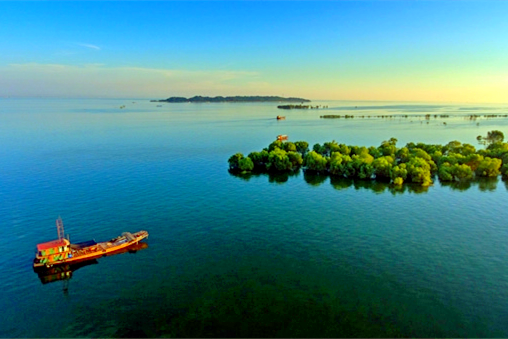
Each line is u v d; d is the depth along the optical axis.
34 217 106.75
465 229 97.88
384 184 147.50
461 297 66.81
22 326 60.16
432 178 156.00
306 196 130.38
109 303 66.25
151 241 91.50
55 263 78.94
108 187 139.38
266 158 180.62
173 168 176.12
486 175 156.25
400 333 57.56
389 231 96.88
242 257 82.88
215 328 59.09
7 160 188.00
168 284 72.19
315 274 75.25
